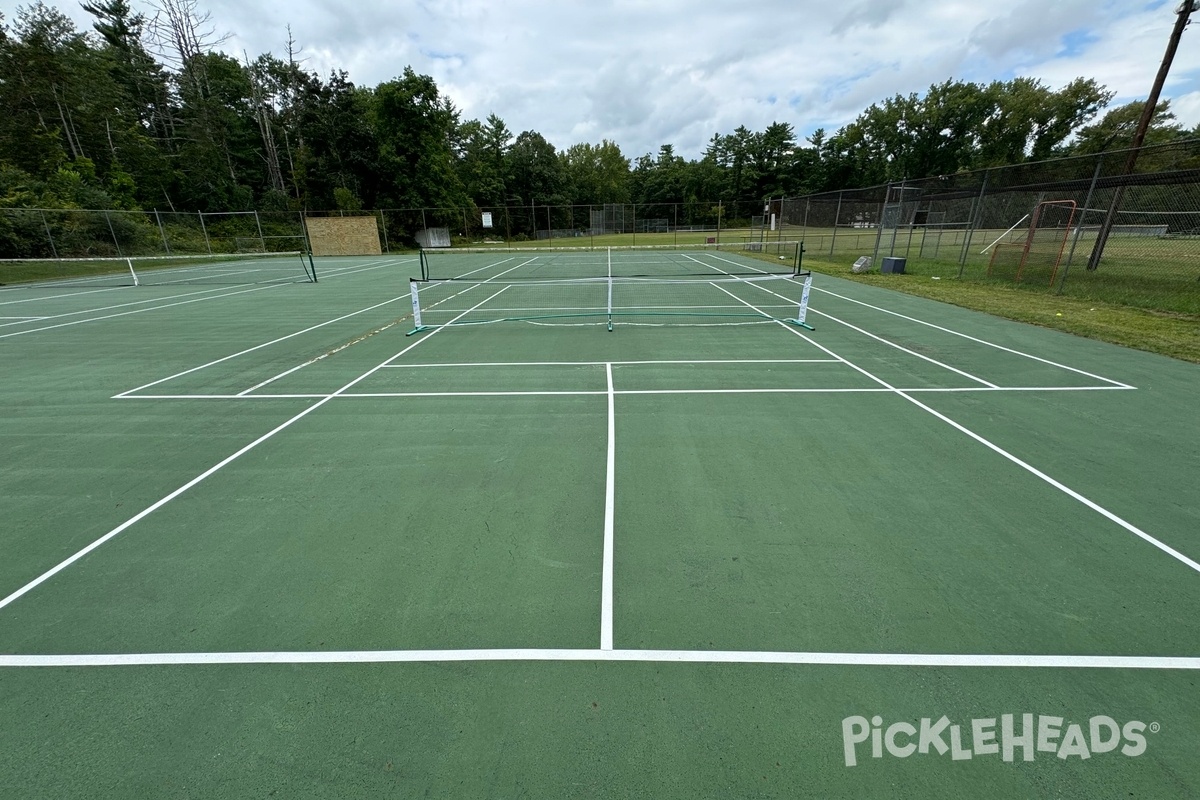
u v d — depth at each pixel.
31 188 29.17
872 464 4.70
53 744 2.25
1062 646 2.70
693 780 2.06
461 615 2.96
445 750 2.19
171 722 2.34
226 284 19.12
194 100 43.53
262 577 3.31
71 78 36.88
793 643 2.74
